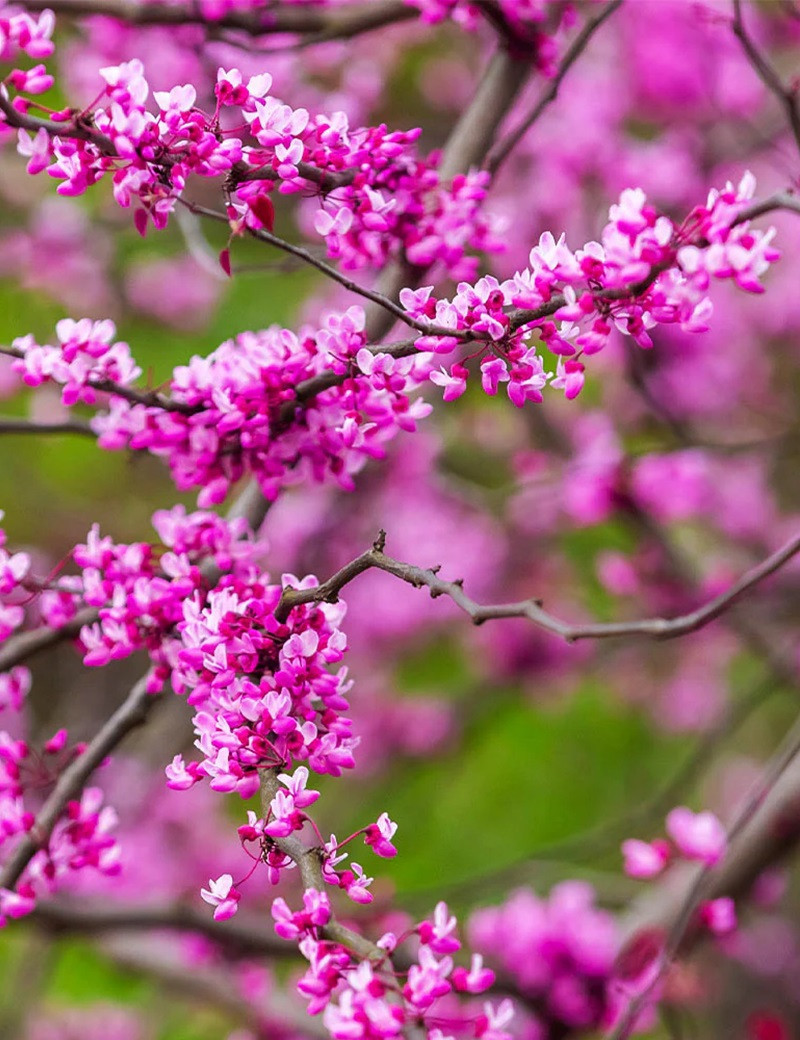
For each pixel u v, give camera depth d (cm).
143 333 1161
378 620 1144
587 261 343
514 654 1144
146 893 1052
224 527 431
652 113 1097
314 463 427
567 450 1059
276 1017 812
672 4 1054
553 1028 707
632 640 1110
